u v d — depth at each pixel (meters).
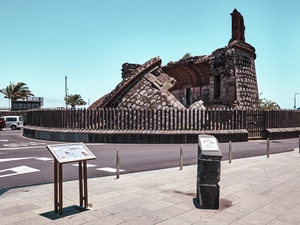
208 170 5.98
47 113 21.78
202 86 33.53
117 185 7.92
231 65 28.69
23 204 6.23
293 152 14.54
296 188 7.57
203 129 18.86
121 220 5.31
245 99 29.33
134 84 23.73
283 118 23.45
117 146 16.88
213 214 5.65
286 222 5.24
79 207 6.03
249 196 6.87
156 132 18.12
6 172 9.88
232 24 31.20
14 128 41.88
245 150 15.29
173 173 9.51
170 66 35.75
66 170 10.19
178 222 5.23
